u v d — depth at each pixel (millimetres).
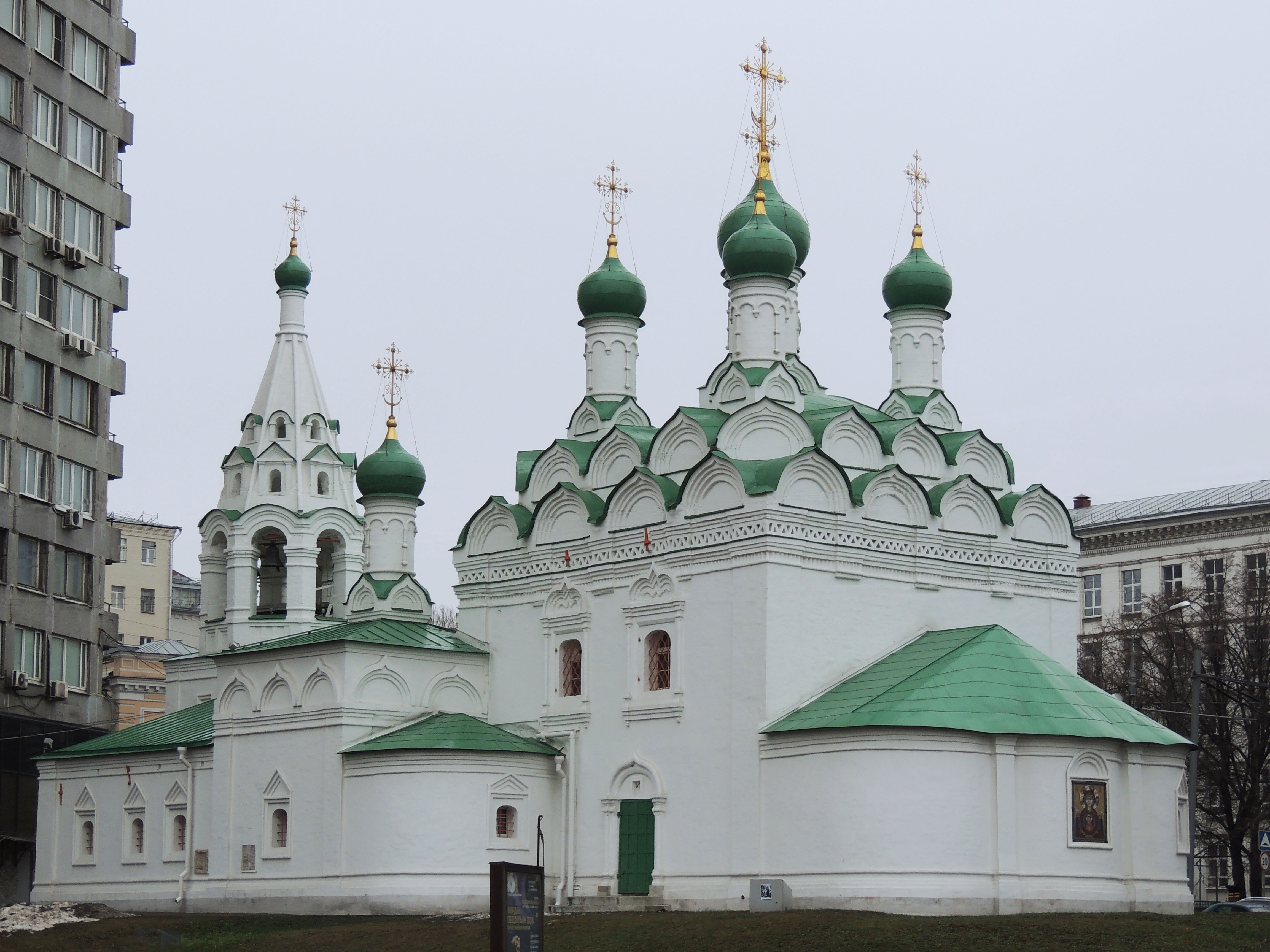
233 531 65125
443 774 52188
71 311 67062
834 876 45906
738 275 55594
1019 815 45781
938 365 60188
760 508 49625
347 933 45500
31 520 64625
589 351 60750
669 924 42844
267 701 56656
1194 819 61438
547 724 54719
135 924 48656
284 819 55594
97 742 64188
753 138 61281
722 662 50094
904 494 52500
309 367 67812
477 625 57938
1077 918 40406
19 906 51906
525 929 32500
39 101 65688
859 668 50500
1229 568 81562
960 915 44344
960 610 53125
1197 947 36938
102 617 68250
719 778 49594
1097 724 46844
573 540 55188
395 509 62469
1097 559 92062
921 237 61219
